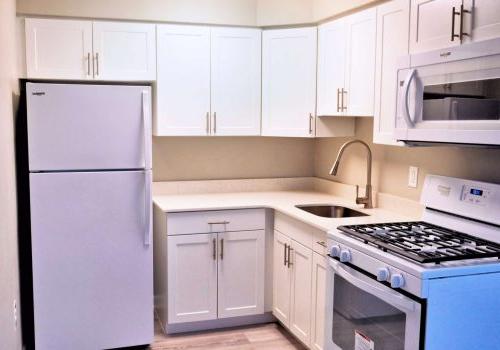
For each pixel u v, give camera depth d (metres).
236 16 3.72
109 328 3.17
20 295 3.04
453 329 1.89
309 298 2.96
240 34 3.74
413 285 1.87
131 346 3.25
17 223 2.95
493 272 1.92
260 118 3.86
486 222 2.30
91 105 3.02
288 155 4.27
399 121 2.46
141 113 3.12
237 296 3.53
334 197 3.81
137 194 3.15
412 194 3.06
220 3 3.68
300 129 3.70
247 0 3.74
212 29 3.68
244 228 3.49
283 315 3.36
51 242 3.02
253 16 3.77
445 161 2.76
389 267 2.01
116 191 3.11
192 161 4.03
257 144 4.18
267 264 3.57
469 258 1.96
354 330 2.29
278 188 4.22
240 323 3.63
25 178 3.26
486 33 2.03
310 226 2.93
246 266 3.52
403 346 1.94
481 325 1.93
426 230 2.45
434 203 2.59
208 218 3.41
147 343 3.26
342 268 2.31
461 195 2.44
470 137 2.03
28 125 2.93
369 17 2.97
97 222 3.09
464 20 2.13
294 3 3.69
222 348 3.26
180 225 3.35
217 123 3.75
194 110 3.70
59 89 2.96
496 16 1.98
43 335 3.05
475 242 2.20
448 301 1.87
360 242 2.26
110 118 3.06
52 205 3.00
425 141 2.28
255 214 3.50
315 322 2.89
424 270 1.84
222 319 3.58
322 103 3.57
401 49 2.64
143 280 3.21
